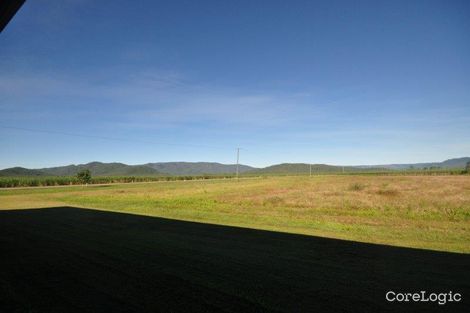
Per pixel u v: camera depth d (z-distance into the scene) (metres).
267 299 5.43
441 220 14.25
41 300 5.59
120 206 21.84
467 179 51.56
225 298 5.50
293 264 7.47
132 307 5.22
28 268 7.50
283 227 12.72
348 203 21.52
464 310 4.97
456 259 7.76
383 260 7.72
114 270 7.21
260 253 8.55
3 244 10.21
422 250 8.71
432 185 38.69
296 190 36.09
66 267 7.53
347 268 7.09
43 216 16.98
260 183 59.62
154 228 12.80
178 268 7.27
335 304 5.20
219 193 34.22
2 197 32.09
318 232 11.58
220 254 8.48
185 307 5.18
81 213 18.11
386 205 19.88
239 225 13.40
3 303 5.49
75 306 5.31
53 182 65.94
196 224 13.75
